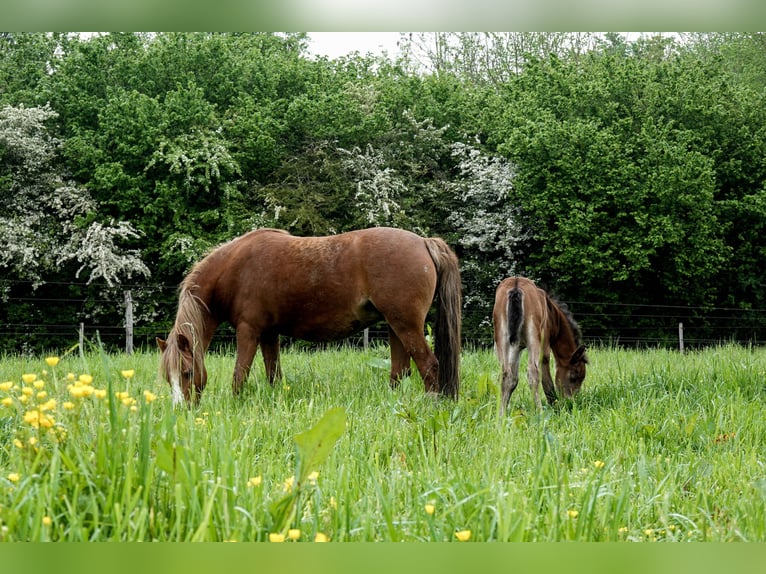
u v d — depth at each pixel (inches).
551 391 280.2
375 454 141.9
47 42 1048.2
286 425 178.4
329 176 906.7
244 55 1095.0
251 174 916.6
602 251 865.5
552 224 928.9
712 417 207.2
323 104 928.9
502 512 93.0
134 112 864.3
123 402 103.8
